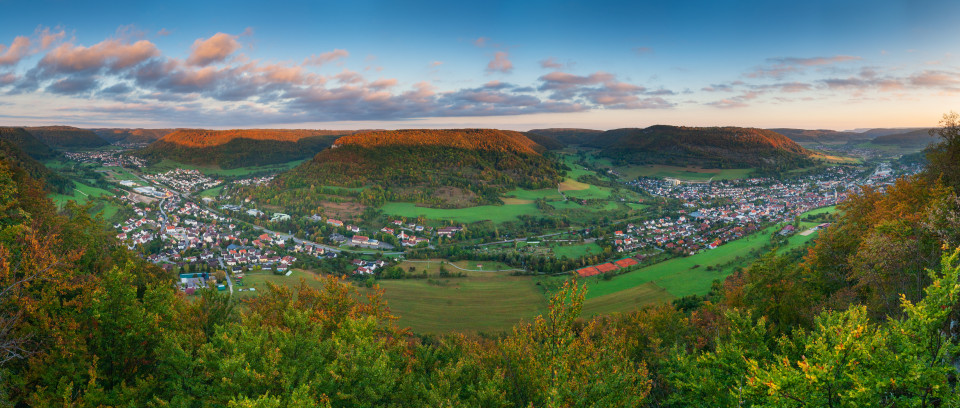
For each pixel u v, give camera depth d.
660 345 38.56
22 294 23.05
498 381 20.72
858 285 30.66
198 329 27.53
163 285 28.27
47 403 19.44
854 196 46.62
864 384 13.15
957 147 39.53
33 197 44.12
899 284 27.67
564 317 19.75
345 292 30.81
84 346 22.48
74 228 40.78
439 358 28.45
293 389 17.72
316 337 22.30
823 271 42.88
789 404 13.82
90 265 40.94
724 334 30.17
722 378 19.84
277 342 21.77
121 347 24.12
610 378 18.08
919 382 12.84
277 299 30.61
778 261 35.00
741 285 43.97
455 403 19.95
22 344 21.95
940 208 25.52
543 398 18.48
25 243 25.16
